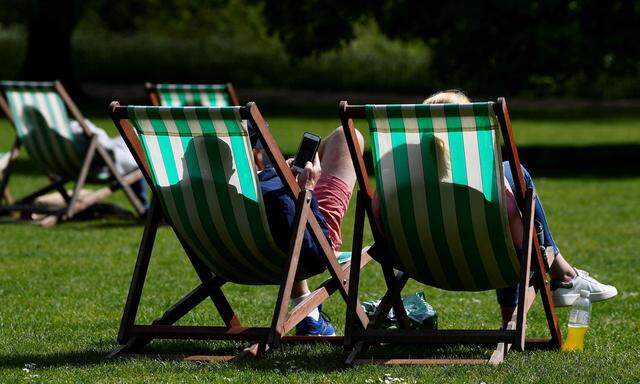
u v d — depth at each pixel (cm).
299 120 7525
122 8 13325
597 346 1485
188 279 2109
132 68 10431
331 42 5859
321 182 1568
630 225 2953
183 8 13350
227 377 1274
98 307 1819
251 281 1477
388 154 1302
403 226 1344
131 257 2375
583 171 4731
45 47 8469
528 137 6681
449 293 1984
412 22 5469
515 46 5106
